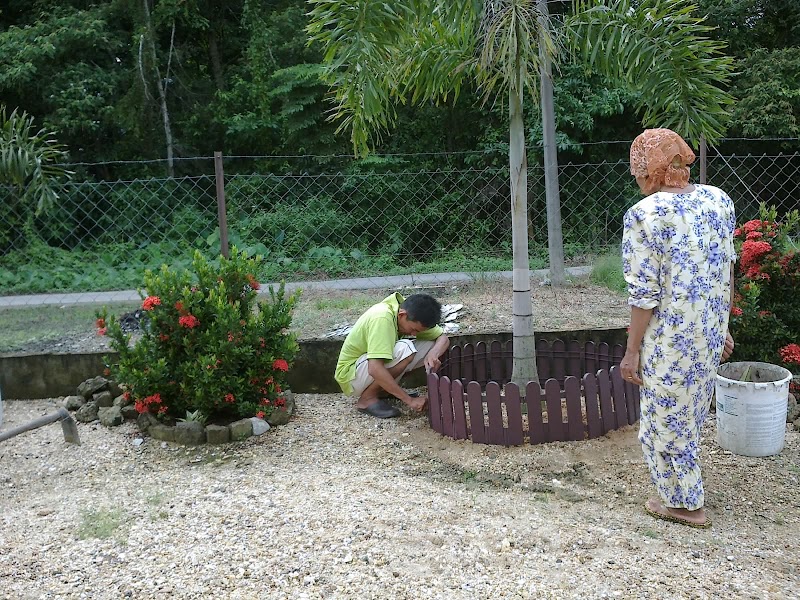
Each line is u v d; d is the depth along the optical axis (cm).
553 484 355
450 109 1366
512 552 276
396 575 258
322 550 276
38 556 278
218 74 1503
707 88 426
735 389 381
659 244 281
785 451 392
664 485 307
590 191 1193
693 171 782
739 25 1342
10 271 952
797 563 273
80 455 406
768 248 452
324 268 952
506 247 1076
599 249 974
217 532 294
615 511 324
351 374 460
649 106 447
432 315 439
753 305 453
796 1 1291
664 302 286
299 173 1370
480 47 429
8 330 642
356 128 436
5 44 1259
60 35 1269
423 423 443
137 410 434
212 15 1499
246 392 436
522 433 400
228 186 1274
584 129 1216
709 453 392
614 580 256
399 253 1100
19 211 978
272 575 259
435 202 1245
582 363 484
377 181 1243
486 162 1306
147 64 1327
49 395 512
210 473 374
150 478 371
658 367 291
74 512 323
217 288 441
